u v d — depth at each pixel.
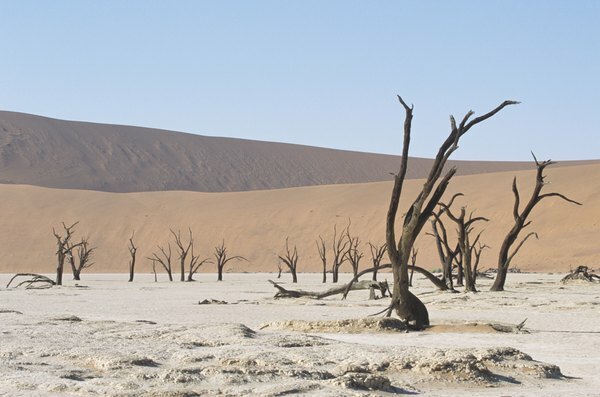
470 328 24.11
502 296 41.66
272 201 144.25
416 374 14.73
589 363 17.86
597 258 107.31
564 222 117.25
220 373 14.06
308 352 16.81
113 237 136.75
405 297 25.05
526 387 14.29
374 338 22.22
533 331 24.38
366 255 126.88
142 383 13.55
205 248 134.25
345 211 136.50
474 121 25.17
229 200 146.12
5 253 130.62
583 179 127.25
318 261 128.62
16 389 12.89
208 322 28.25
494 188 130.25
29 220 137.62
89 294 52.59
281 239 134.12
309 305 37.78
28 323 24.33
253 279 92.62
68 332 21.19
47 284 66.12
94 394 12.55
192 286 69.12
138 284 74.81
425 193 25.16
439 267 115.81
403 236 25.14
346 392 12.53
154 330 21.11
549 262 108.75
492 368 15.50
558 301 38.16
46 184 191.25
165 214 141.25
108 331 21.48
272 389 12.73
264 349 17.17
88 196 146.62
